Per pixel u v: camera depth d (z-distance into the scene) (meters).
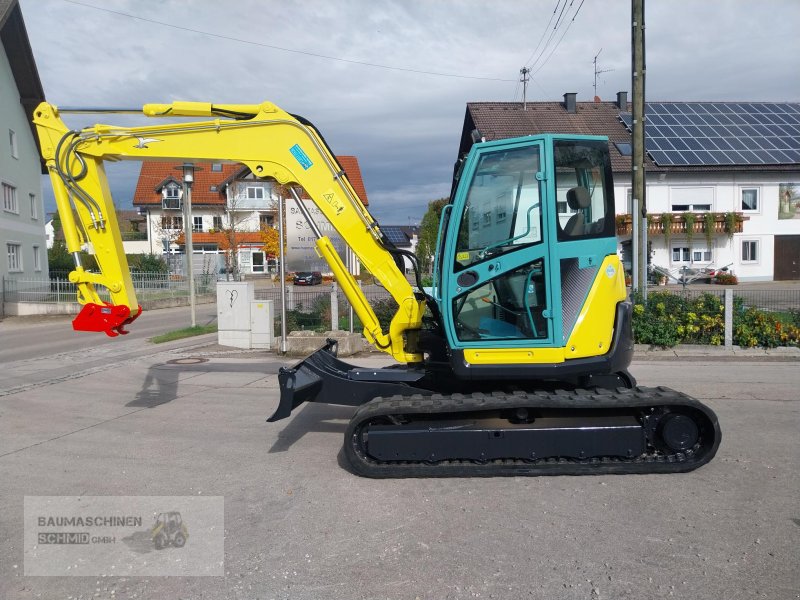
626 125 33.19
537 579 3.33
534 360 4.92
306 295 15.00
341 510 4.31
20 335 17.11
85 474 5.14
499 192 4.93
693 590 3.19
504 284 5.00
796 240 32.25
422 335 5.71
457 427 4.80
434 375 5.43
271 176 5.78
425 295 5.71
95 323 5.89
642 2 11.73
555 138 4.82
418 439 4.77
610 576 3.34
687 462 4.79
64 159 5.87
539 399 4.74
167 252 42.00
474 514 4.19
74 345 14.13
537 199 4.86
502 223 4.93
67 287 24.34
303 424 6.62
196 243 48.97
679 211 31.91
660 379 8.44
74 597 3.29
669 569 3.40
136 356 11.70
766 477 4.73
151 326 18.38
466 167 4.93
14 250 25.59
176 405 7.63
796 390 7.69
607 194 4.98
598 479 4.79
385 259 5.65
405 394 5.36
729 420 6.33
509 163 4.90
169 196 49.44
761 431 5.94
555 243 4.82
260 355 11.49
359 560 3.59
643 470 4.79
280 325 13.17
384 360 10.70
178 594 3.29
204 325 17.08
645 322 10.63
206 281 33.31
